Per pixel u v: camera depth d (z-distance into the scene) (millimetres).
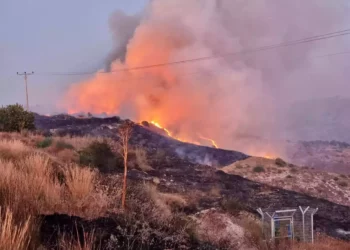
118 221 5871
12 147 10102
